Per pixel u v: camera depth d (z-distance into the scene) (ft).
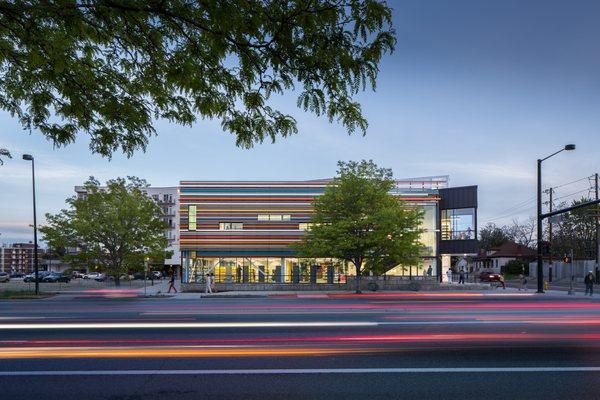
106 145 22.79
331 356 31.09
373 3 17.10
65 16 17.56
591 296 102.73
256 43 18.79
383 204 114.21
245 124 21.33
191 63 19.65
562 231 247.09
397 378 25.73
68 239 135.03
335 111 19.98
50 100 21.62
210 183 136.36
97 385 24.39
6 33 19.69
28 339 37.63
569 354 31.89
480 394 22.98
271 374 26.50
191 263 135.13
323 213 117.39
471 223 148.56
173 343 35.58
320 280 132.57
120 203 134.21
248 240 135.13
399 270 139.74
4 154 26.66
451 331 41.70
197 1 17.71
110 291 120.57
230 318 52.24
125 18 18.90
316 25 17.81
